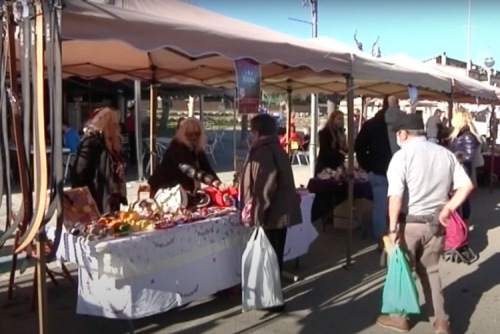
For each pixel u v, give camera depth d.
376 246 6.92
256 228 4.41
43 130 2.66
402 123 3.91
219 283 4.49
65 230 3.92
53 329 4.20
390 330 4.21
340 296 5.03
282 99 20.59
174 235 4.07
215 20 4.59
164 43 3.54
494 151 13.16
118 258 3.69
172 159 4.93
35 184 2.70
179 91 13.52
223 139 25.50
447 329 3.93
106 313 3.77
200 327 4.26
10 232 2.89
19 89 3.04
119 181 4.80
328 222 8.20
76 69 6.54
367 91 10.15
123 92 15.15
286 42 4.66
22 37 2.72
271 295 4.44
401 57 9.45
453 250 6.18
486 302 4.89
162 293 3.99
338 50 5.66
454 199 3.78
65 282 5.27
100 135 4.70
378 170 6.62
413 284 4.04
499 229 8.09
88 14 3.09
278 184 4.43
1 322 4.32
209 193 4.84
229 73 7.07
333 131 7.84
